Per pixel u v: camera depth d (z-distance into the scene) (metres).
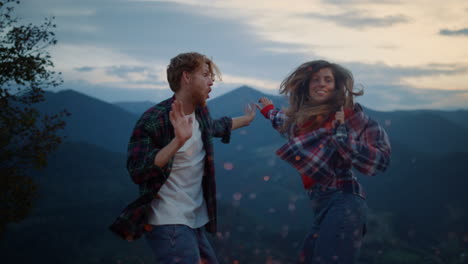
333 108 2.63
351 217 2.37
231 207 55.53
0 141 8.63
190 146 2.04
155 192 1.91
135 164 1.90
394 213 61.19
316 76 2.73
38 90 9.15
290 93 2.84
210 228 2.14
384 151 2.48
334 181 2.48
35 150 9.05
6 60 8.66
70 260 39.88
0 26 8.94
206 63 2.10
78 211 52.09
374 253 47.78
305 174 2.50
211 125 2.20
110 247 43.62
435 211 62.16
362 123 2.55
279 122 2.88
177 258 1.90
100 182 65.19
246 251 41.62
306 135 2.57
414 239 53.38
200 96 2.06
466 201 62.91
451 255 48.06
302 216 61.62
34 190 9.61
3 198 9.33
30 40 8.93
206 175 2.13
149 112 1.99
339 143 2.38
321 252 2.37
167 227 1.94
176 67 2.06
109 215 51.59
